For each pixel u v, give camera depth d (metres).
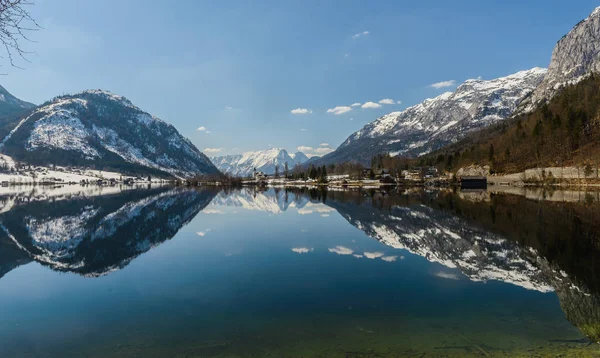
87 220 60.81
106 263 29.25
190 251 32.66
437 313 16.95
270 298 19.30
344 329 15.19
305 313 17.05
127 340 14.58
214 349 13.60
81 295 20.61
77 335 15.12
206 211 72.56
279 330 15.18
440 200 92.44
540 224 47.00
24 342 14.57
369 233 42.38
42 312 17.86
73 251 35.50
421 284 21.70
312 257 29.42
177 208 80.50
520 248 33.28
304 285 21.58
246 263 27.50
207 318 16.64
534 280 22.67
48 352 13.72
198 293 20.39
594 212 56.94
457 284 21.77
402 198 102.19
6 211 76.50
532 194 100.38
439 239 38.28
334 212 67.31
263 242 36.75
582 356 12.34
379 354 12.87
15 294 21.03
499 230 43.59
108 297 20.09
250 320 16.33
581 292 20.19
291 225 49.88
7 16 6.74
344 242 36.47
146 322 16.34
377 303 18.34
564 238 37.75
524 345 13.38
